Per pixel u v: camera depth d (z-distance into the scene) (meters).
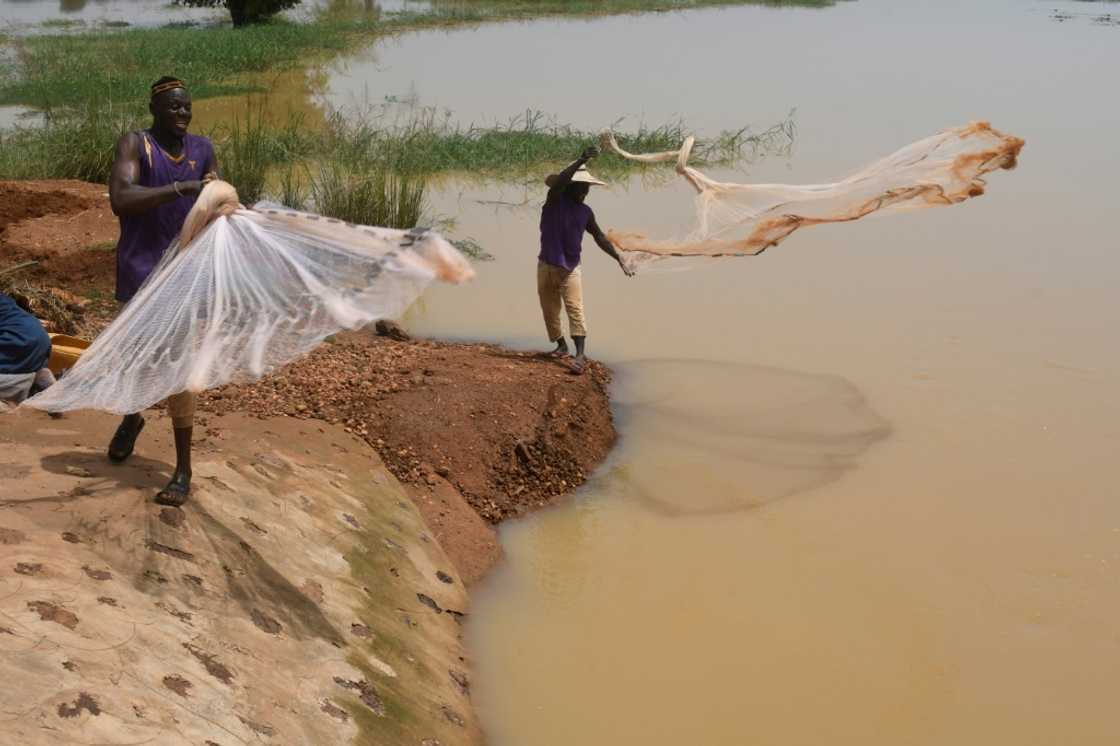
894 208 7.48
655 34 27.02
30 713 3.45
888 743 4.98
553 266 8.03
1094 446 7.59
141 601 4.25
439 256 4.54
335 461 6.11
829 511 6.81
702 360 8.84
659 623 5.77
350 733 4.27
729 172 14.07
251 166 12.52
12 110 17.28
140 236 4.70
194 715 3.85
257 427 6.18
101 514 4.63
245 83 19.97
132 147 4.59
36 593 3.99
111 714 3.62
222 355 4.23
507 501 6.76
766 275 10.77
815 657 5.54
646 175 14.16
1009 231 12.04
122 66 20.56
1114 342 9.20
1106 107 18.39
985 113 17.73
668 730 5.02
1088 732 5.08
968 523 6.70
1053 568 6.27
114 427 5.56
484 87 19.91
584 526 6.64
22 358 6.03
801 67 22.59
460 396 7.27
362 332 8.69
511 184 13.85
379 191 11.42
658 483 7.11
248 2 27.19
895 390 8.36
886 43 26.44
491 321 9.41
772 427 7.81
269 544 5.03
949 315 9.74
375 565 5.43
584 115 17.48
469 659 5.37
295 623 4.67
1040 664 5.52
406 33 26.70
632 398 8.19
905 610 5.91
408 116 17.20
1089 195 13.35
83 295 8.83
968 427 7.83
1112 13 34.50
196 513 4.91
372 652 4.82
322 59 22.84
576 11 30.89
